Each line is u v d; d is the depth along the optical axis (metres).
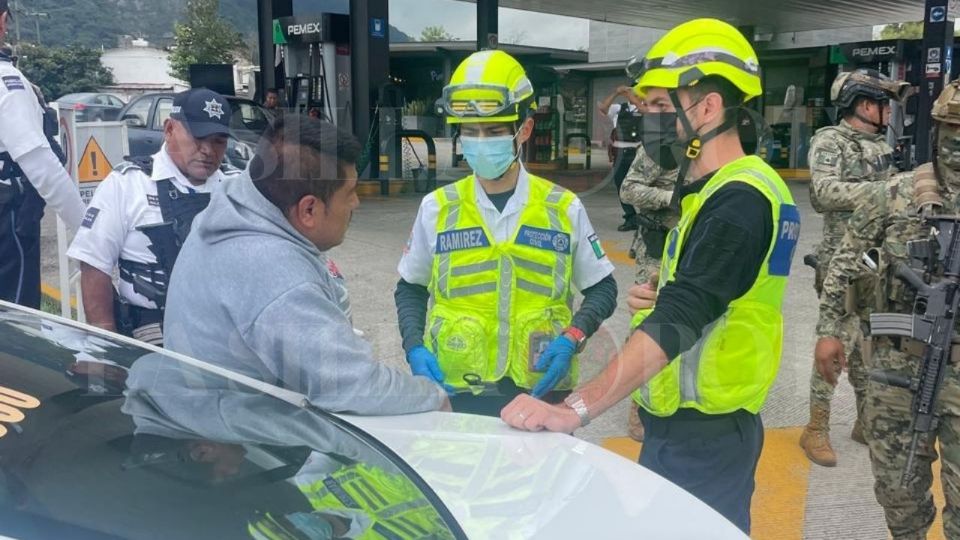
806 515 2.68
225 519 1.13
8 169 2.79
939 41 9.23
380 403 1.62
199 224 1.67
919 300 2.05
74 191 2.88
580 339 1.87
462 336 1.94
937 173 2.09
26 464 1.12
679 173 1.76
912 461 2.12
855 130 3.22
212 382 1.54
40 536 0.97
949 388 2.04
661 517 1.34
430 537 1.21
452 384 1.95
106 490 1.12
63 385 1.39
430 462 1.47
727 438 1.70
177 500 1.14
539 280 1.98
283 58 8.88
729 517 1.75
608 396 1.65
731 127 1.67
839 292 2.46
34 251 2.97
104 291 2.43
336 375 1.57
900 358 2.16
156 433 1.30
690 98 1.65
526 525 1.27
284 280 1.54
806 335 2.62
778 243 1.63
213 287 1.59
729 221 1.58
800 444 3.00
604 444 1.79
